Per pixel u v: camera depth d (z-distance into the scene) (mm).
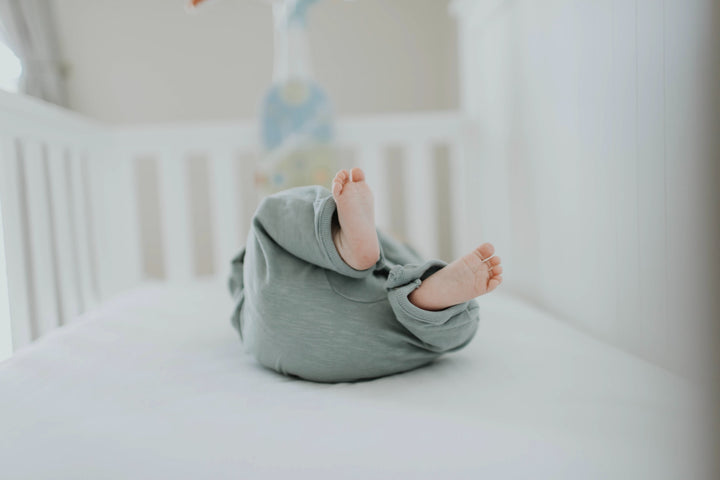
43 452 588
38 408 715
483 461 557
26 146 1273
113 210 1851
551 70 1274
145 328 1167
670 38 795
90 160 1702
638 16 894
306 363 834
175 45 2424
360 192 766
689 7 735
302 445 596
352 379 852
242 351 1010
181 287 1705
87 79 2396
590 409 682
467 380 811
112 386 804
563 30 1202
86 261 1606
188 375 859
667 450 570
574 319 1201
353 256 784
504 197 1624
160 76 2424
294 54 1867
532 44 1382
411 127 1874
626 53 941
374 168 1892
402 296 786
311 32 2469
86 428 647
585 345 983
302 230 815
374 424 649
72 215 1653
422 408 701
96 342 1052
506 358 917
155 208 2416
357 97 2498
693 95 727
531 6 1373
